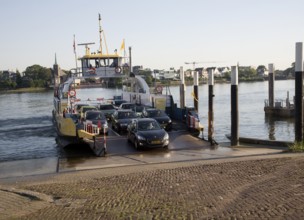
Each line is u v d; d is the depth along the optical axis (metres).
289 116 39.62
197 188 9.07
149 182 10.11
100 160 15.90
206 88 126.56
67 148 20.73
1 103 82.69
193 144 18.94
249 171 10.70
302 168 10.61
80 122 22.36
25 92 157.25
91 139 20.27
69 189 9.81
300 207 6.94
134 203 8.02
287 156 13.55
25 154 22.00
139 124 18.77
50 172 13.91
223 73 185.50
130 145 19.00
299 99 17.20
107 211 7.53
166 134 18.08
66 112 25.28
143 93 33.84
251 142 19.59
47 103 77.38
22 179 12.35
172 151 17.41
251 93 85.31
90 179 11.13
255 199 7.70
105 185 10.08
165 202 7.94
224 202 7.65
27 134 31.59
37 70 187.38
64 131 20.89
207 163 13.03
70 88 31.14
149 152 17.30
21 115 51.22
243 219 6.50
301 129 17.31
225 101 64.44
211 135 19.55
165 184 9.74
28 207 8.22
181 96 32.81
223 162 12.88
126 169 13.02
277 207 7.04
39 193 9.41
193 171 11.38
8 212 7.89
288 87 112.12
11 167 15.51
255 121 38.53
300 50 17.00
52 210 7.87
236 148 17.77
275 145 18.31
